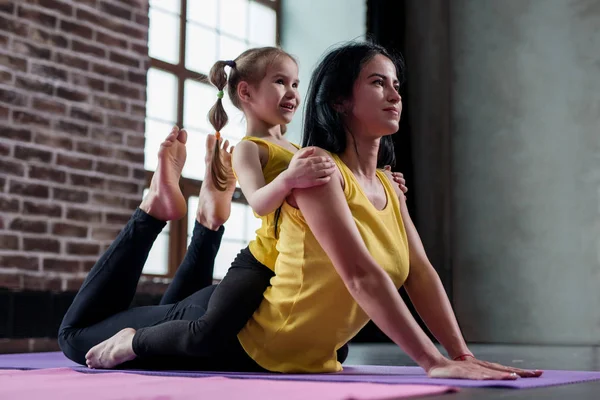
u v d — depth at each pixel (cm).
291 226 192
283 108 278
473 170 691
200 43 623
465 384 157
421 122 705
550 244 648
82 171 485
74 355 237
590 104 641
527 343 646
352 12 692
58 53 479
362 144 196
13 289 439
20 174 454
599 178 631
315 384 160
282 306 194
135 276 243
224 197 268
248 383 164
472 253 684
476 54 701
